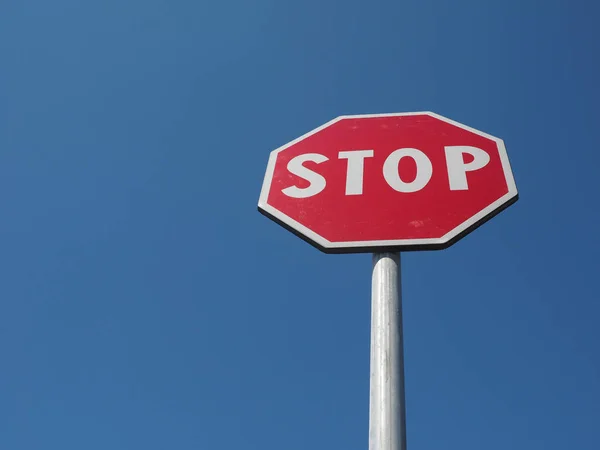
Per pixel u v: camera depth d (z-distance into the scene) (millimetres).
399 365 1548
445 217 1876
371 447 1457
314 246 1875
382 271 1765
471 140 2109
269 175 2084
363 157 2096
